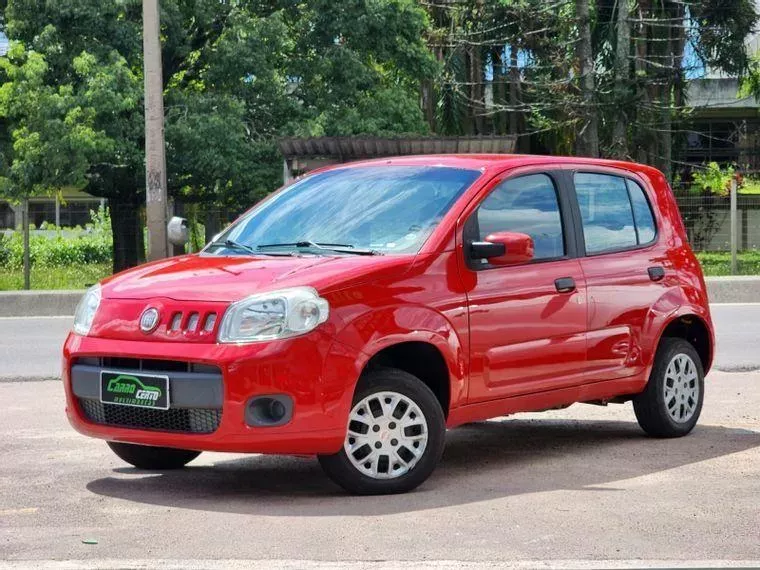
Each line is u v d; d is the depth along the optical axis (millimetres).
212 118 26188
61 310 19312
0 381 11625
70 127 24891
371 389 6324
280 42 27500
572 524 5602
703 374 8477
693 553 5051
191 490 6574
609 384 7707
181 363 6172
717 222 23031
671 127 43188
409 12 28719
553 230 7469
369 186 7344
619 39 34969
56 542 5324
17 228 23188
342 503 6152
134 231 23703
